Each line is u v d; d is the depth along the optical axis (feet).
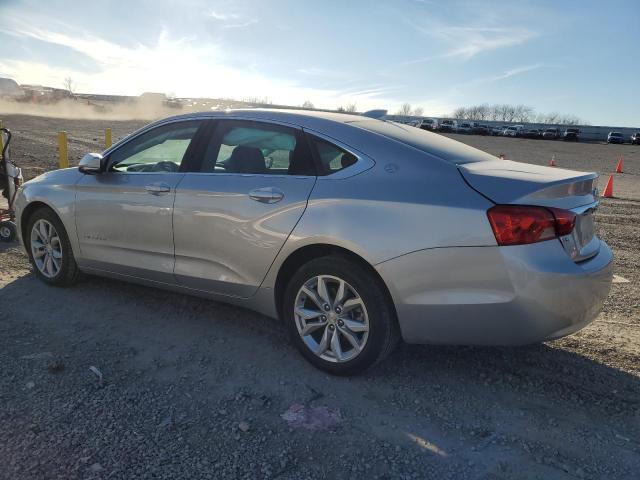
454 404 10.34
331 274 10.80
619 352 12.78
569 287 9.48
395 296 10.12
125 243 13.84
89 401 9.87
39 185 15.65
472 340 10.05
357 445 8.98
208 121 13.23
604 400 10.61
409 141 11.27
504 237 9.32
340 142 11.29
